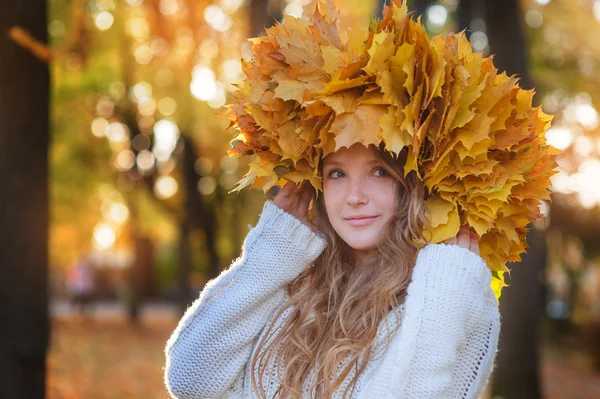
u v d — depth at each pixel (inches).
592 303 633.6
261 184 87.7
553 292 739.4
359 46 78.0
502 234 80.4
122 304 978.7
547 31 426.0
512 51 273.1
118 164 685.9
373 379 77.3
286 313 89.2
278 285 89.1
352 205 82.9
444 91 74.5
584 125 452.8
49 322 195.0
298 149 80.9
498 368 305.4
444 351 75.0
